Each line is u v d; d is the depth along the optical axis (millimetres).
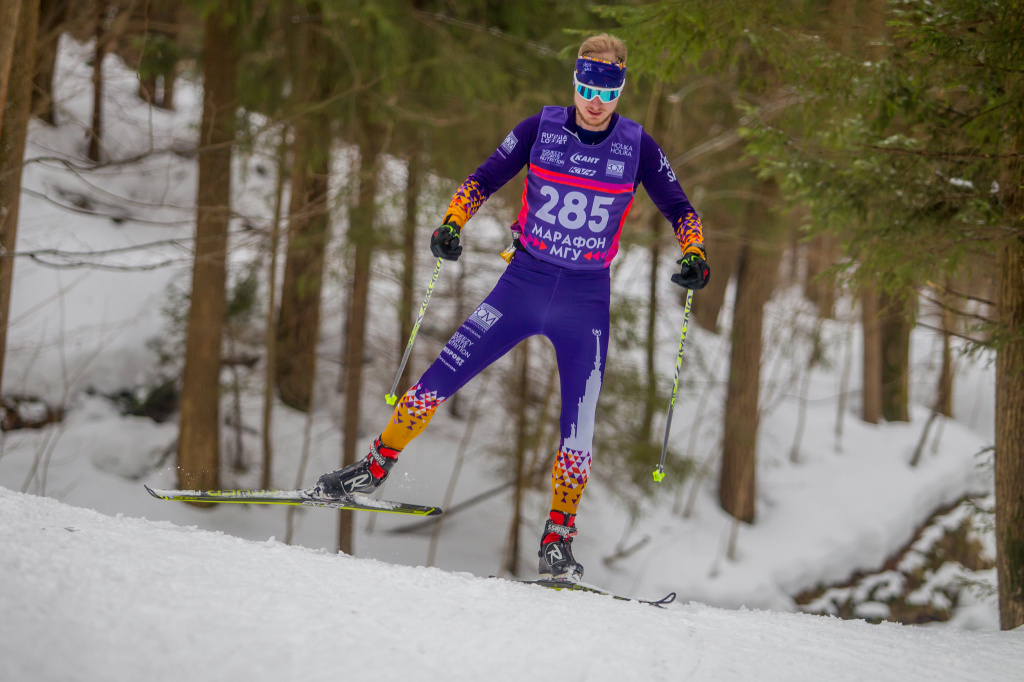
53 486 15289
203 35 15344
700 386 23484
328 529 16203
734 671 2898
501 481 18562
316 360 17969
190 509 15289
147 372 18781
